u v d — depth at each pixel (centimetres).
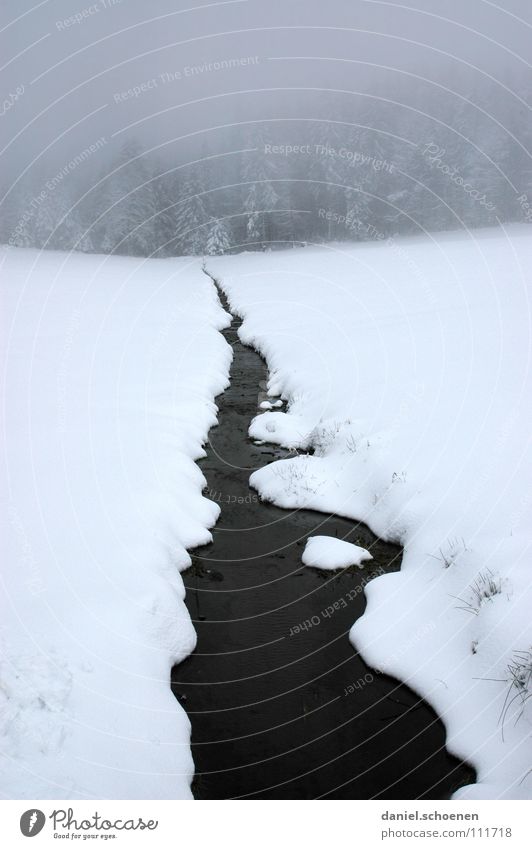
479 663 523
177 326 2003
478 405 977
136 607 595
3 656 471
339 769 469
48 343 1605
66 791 389
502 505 697
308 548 768
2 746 404
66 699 454
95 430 1005
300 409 1230
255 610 663
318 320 1886
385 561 734
